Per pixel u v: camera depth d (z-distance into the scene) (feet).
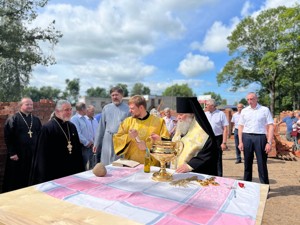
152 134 9.29
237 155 27.07
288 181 19.86
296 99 133.28
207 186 6.60
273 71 111.24
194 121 9.34
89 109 19.62
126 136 9.91
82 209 5.07
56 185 6.55
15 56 49.14
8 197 5.71
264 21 115.55
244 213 5.00
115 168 8.36
